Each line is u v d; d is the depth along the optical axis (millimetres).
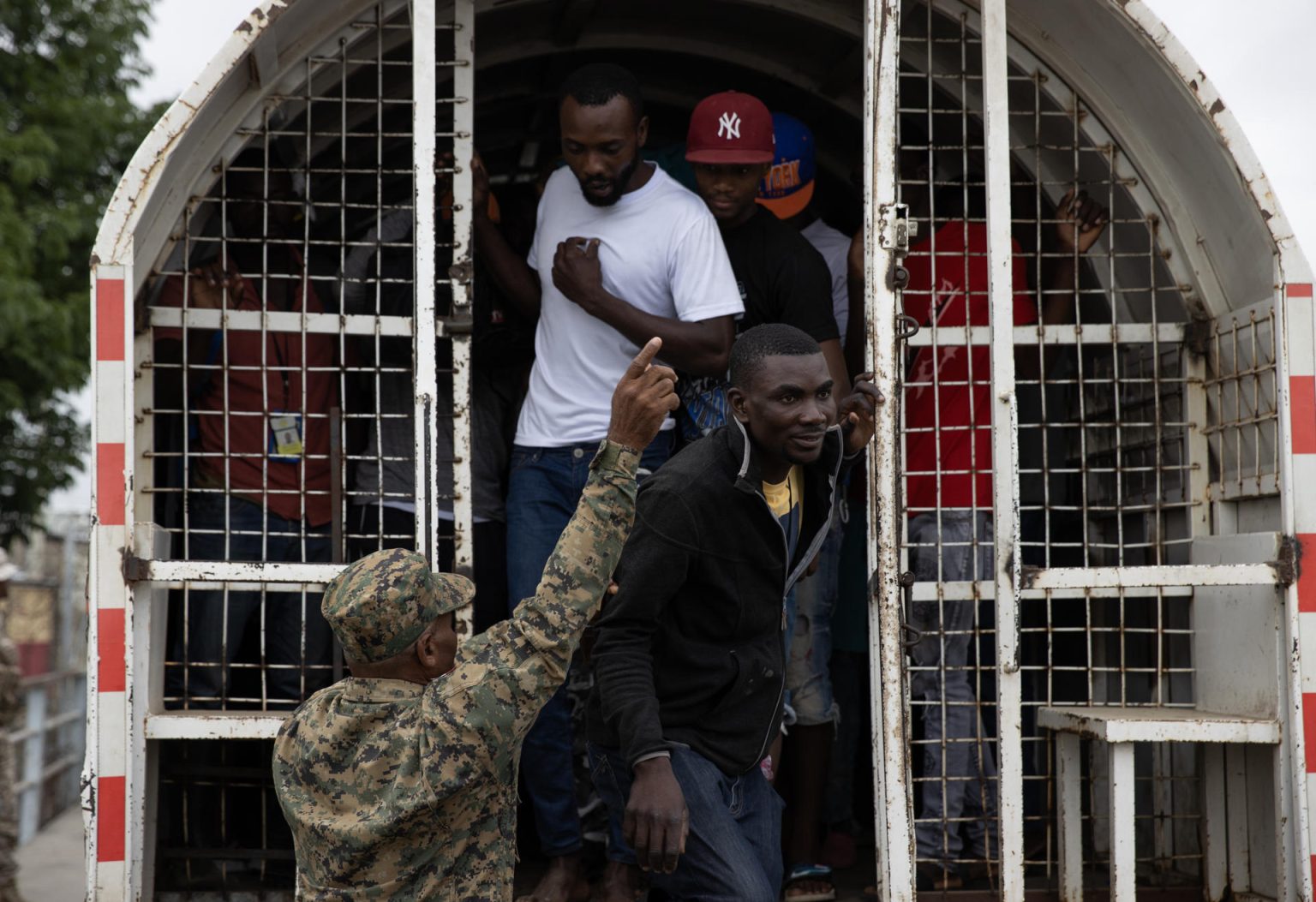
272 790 4227
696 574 2963
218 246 4078
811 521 3270
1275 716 3611
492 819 2529
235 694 4383
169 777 3926
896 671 3301
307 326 3732
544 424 3910
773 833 3174
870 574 3355
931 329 3914
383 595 2518
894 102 3373
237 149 3783
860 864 4629
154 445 4105
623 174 3797
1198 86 3686
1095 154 4215
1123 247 4289
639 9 4668
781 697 3121
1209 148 3791
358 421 4387
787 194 4605
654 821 2773
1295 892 3545
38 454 15312
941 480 4262
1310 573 3596
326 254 4562
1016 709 3469
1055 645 4719
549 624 2484
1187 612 4152
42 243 14320
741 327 4070
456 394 3621
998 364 3473
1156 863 4199
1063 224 4129
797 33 4707
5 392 13680
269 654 4312
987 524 4328
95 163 15844
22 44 15930
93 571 3340
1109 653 4551
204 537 4184
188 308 3814
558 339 3938
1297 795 3529
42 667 10773
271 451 4203
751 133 3934
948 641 4297
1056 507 4125
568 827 3850
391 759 2459
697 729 3037
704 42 4879
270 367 3754
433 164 3414
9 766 6578
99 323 3367
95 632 3328
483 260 4176
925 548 4301
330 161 4609
